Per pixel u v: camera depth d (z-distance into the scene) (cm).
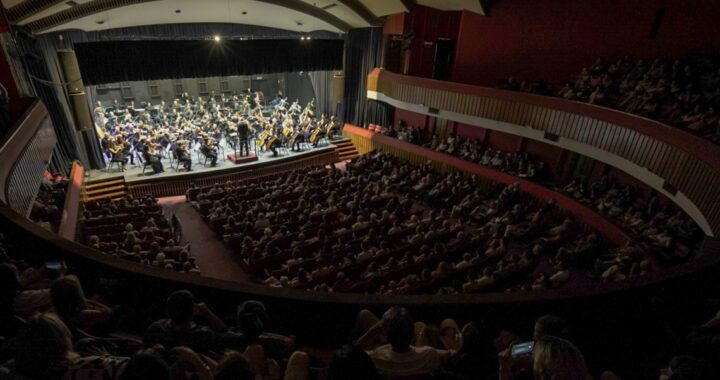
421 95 2041
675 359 244
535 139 1622
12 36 1400
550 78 1702
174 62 1873
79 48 1634
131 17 1817
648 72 1298
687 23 1287
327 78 2609
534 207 1605
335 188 1667
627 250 1116
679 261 1013
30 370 185
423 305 362
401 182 1833
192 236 1416
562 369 195
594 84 1453
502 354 254
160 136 1891
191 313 277
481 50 1914
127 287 387
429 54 2142
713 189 930
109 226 1204
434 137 2070
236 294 372
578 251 1209
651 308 401
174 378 214
